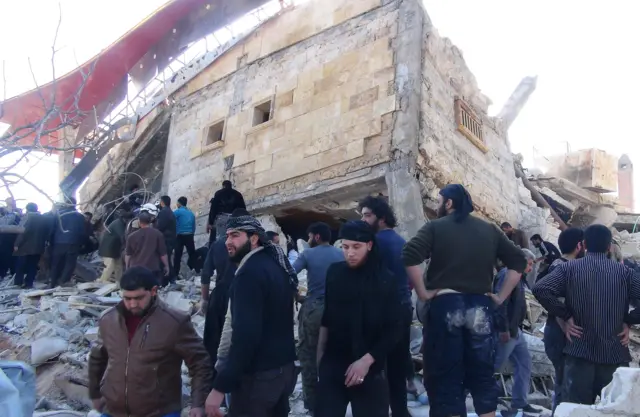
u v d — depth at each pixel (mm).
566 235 5316
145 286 3725
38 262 11625
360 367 3732
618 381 3340
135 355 3727
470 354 3906
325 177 11375
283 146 12414
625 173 24609
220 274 5438
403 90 10672
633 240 17281
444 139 11516
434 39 11656
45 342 7141
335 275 4039
